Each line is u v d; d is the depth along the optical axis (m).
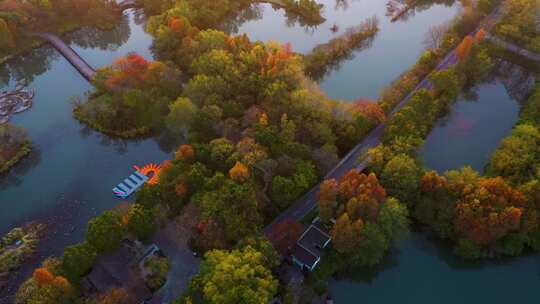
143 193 136.75
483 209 129.62
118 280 121.12
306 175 144.25
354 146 166.88
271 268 127.00
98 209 156.62
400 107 184.12
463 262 142.00
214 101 170.88
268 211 143.38
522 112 184.50
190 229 134.75
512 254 137.25
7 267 136.62
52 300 111.75
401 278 140.38
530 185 135.75
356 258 132.38
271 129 152.62
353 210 127.12
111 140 182.12
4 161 169.88
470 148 176.25
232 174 135.38
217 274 111.44
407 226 141.12
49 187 164.88
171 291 124.00
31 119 192.50
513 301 134.62
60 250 143.38
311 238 132.88
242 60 191.38
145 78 185.38
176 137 182.12
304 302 123.12
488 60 198.88
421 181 141.62
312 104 166.50
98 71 194.50
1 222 153.38
